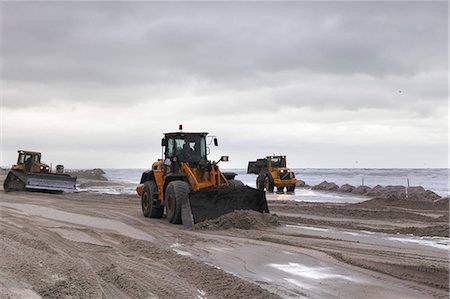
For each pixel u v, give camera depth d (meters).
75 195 25.31
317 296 6.11
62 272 6.46
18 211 15.59
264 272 7.39
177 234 11.06
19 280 5.95
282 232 11.23
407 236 10.73
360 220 14.07
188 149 14.02
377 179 66.75
